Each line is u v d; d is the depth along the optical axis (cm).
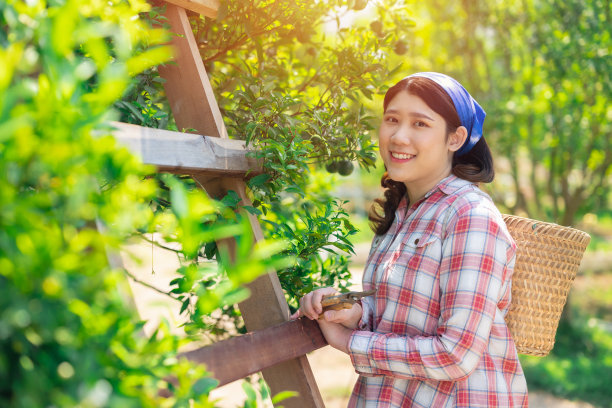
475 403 143
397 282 151
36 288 66
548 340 158
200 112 155
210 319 196
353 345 147
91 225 93
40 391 66
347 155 194
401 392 151
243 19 187
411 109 154
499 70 681
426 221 152
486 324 138
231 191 151
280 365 156
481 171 163
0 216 63
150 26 143
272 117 167
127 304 94
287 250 168
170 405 81
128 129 117
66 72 69
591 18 527
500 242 143
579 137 622
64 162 68
